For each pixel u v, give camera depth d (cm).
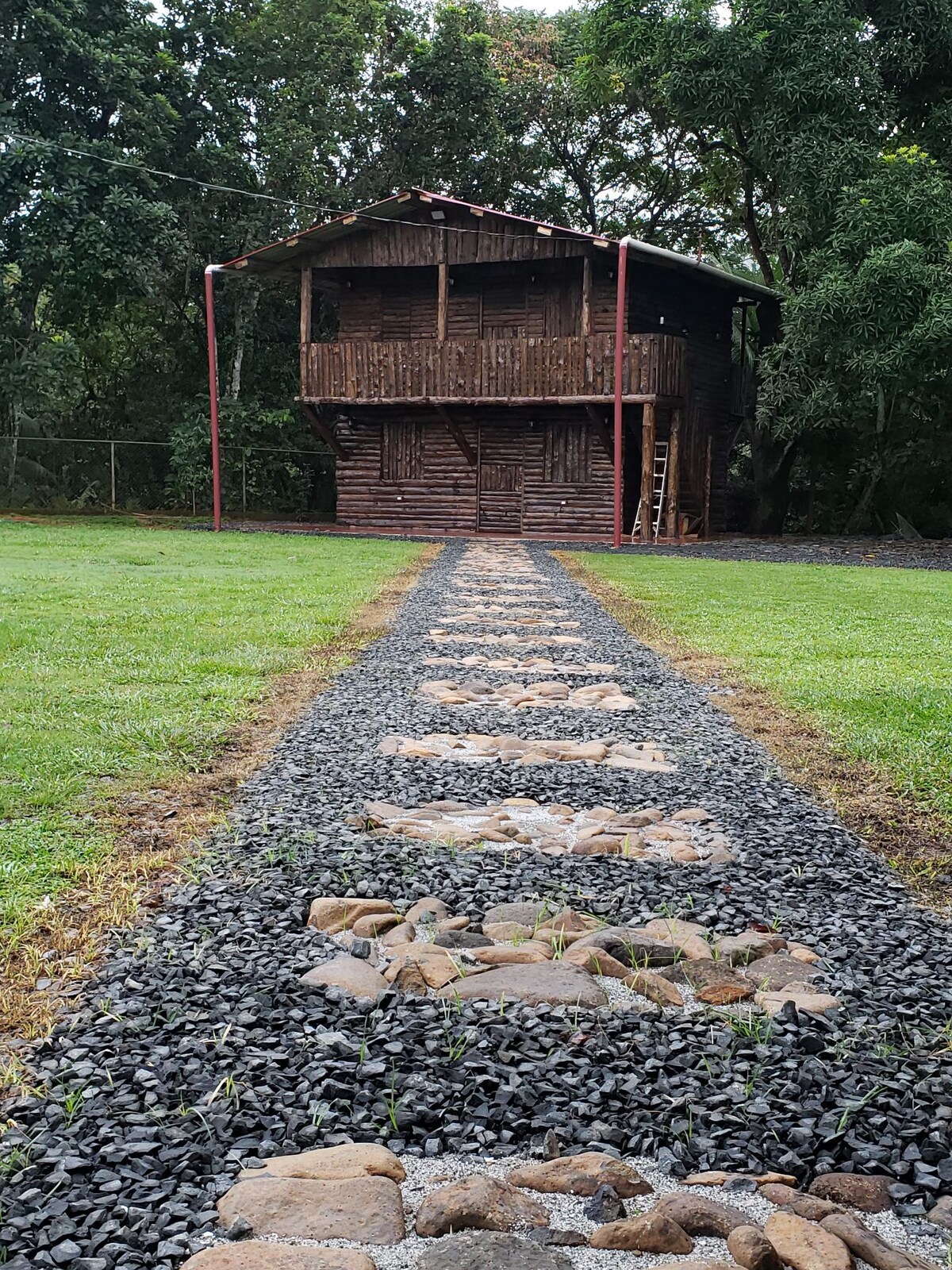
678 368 2353
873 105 2595
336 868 412
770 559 2006
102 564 1602
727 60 2477
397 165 3425
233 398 3175
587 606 1243
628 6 2655
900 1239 217
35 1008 299
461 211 2378
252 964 330
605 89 3039
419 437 2708
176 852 427
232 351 3378
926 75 2708
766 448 2905
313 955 338
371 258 2478
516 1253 204
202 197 3128
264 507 3350
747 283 2552
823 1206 221
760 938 358
